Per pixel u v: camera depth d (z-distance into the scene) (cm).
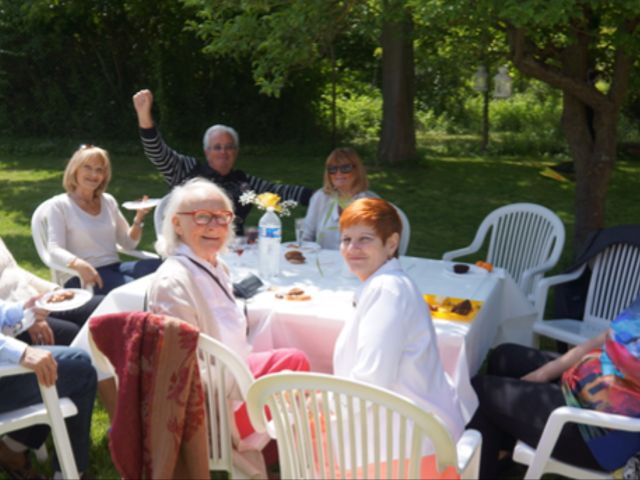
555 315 407
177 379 215
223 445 247
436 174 1195
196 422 221
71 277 398
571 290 398
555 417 236
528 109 1886
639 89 595
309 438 203
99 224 410
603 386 240
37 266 600
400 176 1164
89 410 272
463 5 393
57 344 333
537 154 1507
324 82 1568
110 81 1470
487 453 266
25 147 1352
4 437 280
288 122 1553
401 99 1259
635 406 234
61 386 262
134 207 411
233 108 1520
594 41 557
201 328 246
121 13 1431
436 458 190
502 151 1512
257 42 474
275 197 336
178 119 1466
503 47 580
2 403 254
